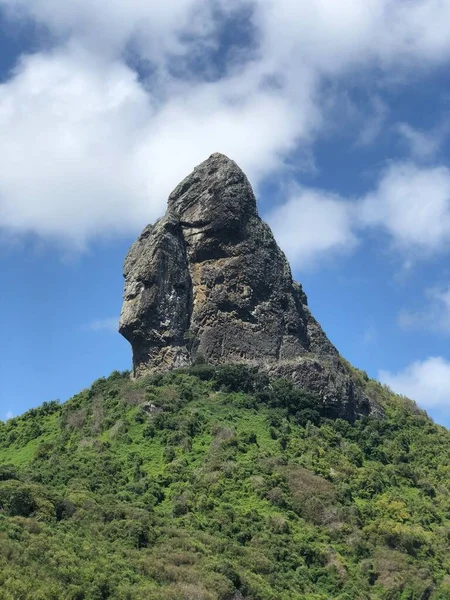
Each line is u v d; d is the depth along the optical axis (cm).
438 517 11469
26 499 9588
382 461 12675
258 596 9025
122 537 9488
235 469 11175
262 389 13050
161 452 11706
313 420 12875
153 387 12838
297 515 10731
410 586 9944
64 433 12694
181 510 10425
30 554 8512
